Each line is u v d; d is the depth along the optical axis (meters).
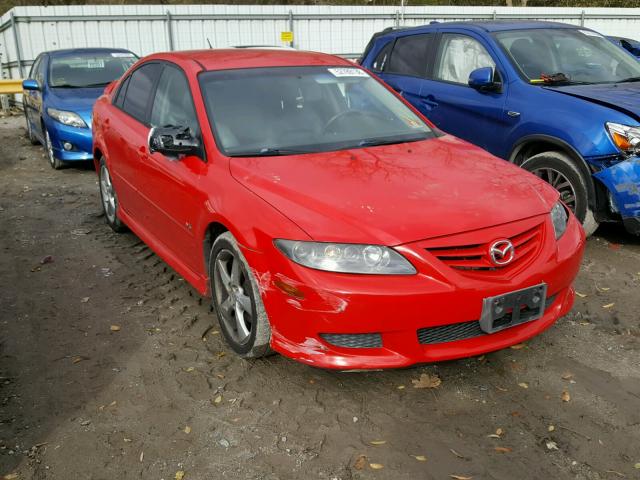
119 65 9.75
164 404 3.02
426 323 2.78
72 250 5.27
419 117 4.31
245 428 2.82
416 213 2.92
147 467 2.58
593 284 4.29
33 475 2.55
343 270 2.75
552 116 5.00
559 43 5.93
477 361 3.32
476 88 5.64
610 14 21.12
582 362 3.30
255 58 4.36
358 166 3.39
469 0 31.75
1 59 17.81
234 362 3.38
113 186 5.31
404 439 2.71
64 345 3.63
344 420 2.86
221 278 3.43
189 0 32.84
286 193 3.09
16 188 7.61
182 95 4.10
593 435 2.71
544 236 3.07
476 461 2.56
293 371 3.27
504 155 5.53
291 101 3.98
